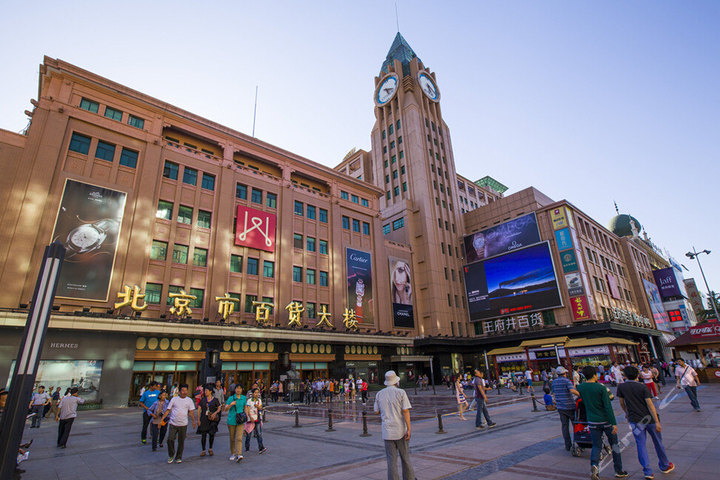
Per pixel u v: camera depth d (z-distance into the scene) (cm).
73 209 2847
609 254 6191
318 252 4453
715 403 1673
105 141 3191
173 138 3769
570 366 4241
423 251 5800
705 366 3438
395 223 6156
